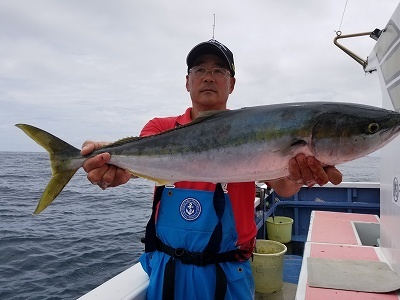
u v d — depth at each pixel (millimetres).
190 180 1007
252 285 1036
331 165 923
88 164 980
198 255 968
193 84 1126
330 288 1087
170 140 1032
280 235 2408
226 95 1136
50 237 4277
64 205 7383
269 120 943
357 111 912
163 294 968
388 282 1107
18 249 3727
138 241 4078
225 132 979
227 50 1148
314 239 1595
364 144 899
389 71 1276
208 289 955
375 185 2594
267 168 944
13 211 6398
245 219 1027
